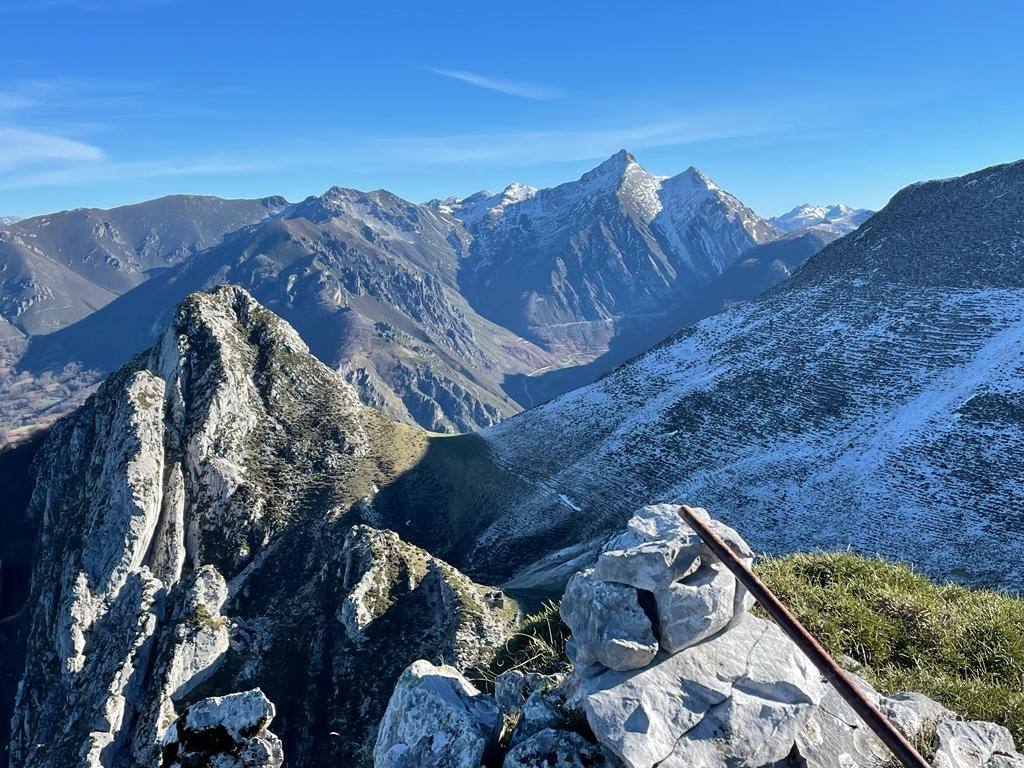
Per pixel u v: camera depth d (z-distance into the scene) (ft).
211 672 231.50
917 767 19.83
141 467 328.49
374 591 247.50
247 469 373.40
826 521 272.31
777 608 23.53
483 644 209.15
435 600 241.96
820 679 26.53
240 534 341.62
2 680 310.45
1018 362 316.81
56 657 279.08
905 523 248.32
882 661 37.73
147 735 208.54
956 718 29.30
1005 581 194.08
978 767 26.07
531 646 48.57
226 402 387.34
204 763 31.22
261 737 31.99
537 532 380.37
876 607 42.47
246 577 321.73
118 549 304.91
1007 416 283.79
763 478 329.31
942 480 265.54
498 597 244.83
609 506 377.50
